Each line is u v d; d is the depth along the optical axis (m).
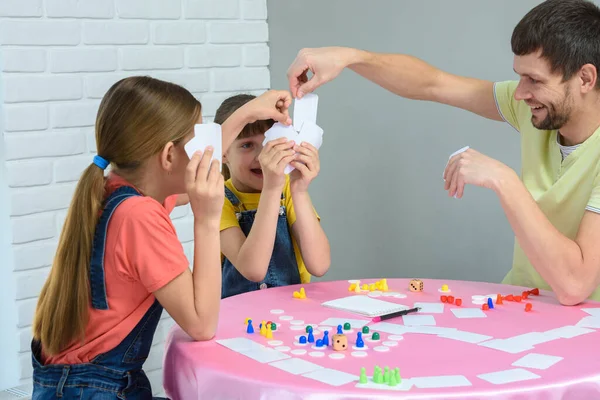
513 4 2.03
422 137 2.28
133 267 1.22
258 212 1.62
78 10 2.17
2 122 2.07
